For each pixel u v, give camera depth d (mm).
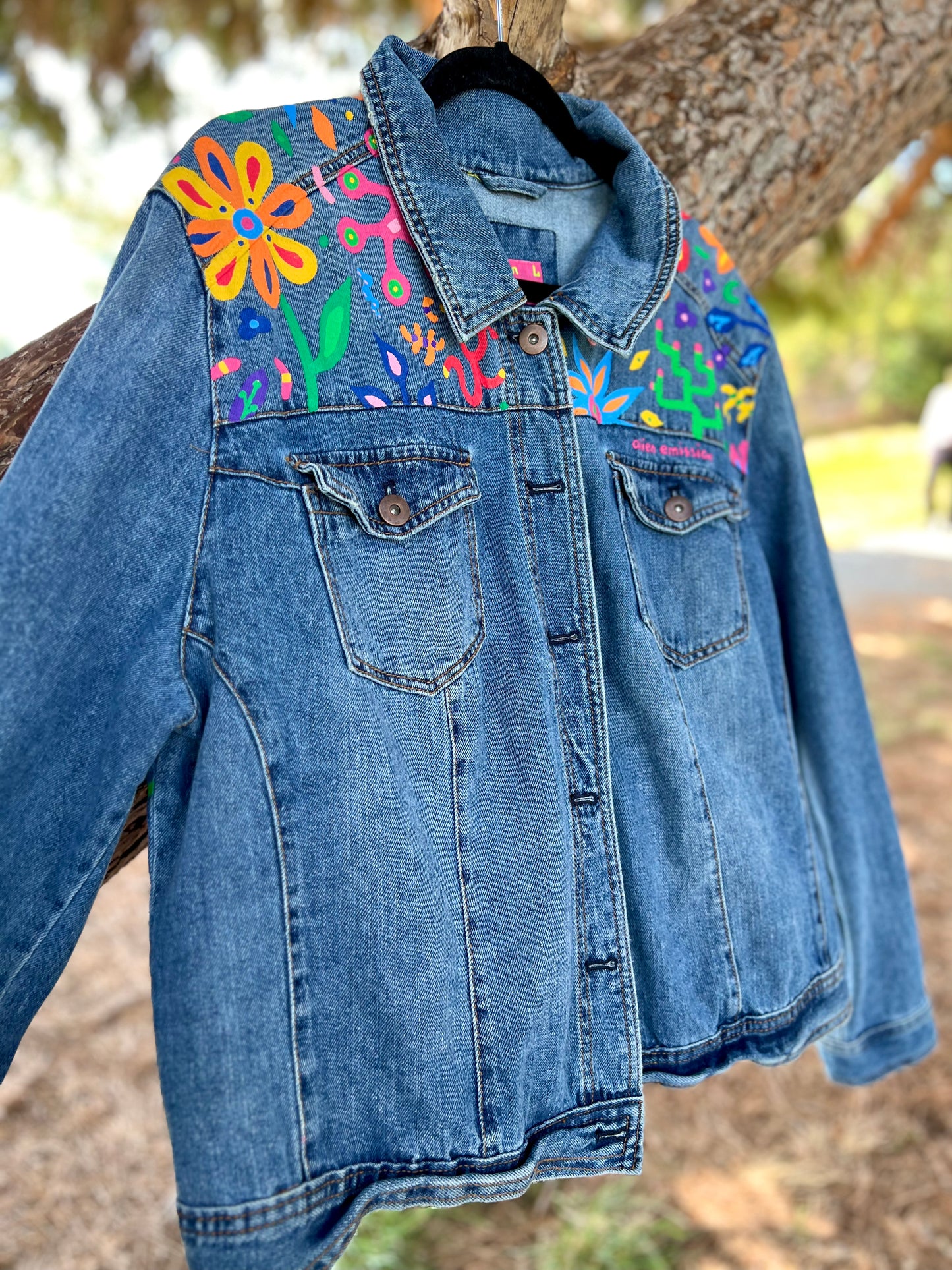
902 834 3373
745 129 1222
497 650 935
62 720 779
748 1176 2135
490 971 874
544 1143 881
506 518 968
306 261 888
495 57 1004
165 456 818
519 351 998
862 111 1308
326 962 825
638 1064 930
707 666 1045
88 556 789
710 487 1077
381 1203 825
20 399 939
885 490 11172
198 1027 786
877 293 5711
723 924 999
